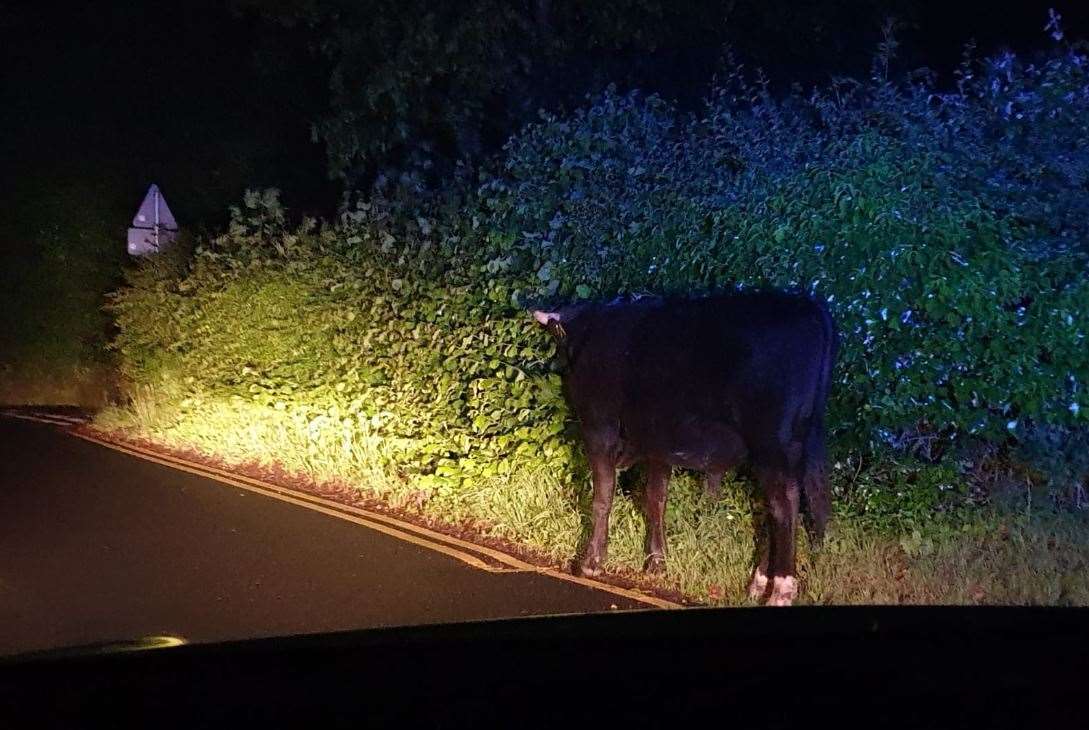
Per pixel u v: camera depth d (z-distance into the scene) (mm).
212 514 10453
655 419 7434
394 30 15031
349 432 12203
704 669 3455
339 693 3549
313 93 18812
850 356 7953
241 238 14898
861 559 7680
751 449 7035
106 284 20969
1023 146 8242
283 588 8008
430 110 15680
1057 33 8531
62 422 18031
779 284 8305
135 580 8266
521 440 10133
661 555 8008
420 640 3971
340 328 12750
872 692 3191
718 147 9703
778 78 15312
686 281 9016
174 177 20859
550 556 8773
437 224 11508
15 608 7629
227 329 14633
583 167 10195
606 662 3590
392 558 8789
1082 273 7555
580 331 7934
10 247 22000
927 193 7875
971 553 7691
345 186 16922
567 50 15289
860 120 8844
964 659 3385
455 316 10906
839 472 8242
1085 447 8055
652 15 14930
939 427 7938
